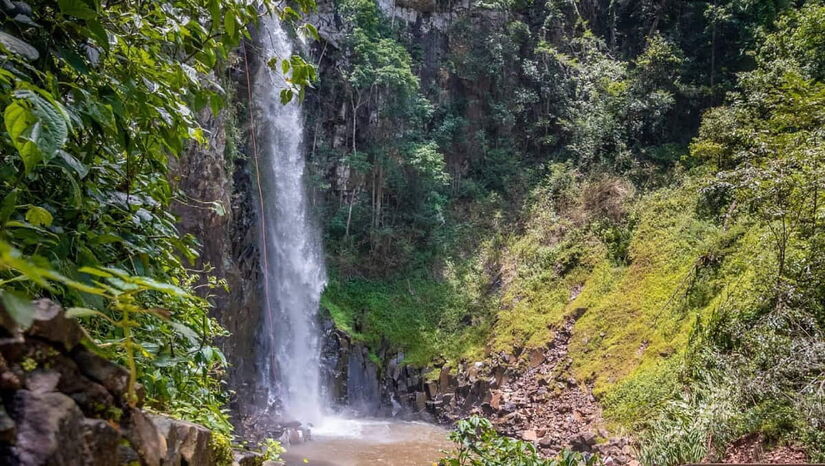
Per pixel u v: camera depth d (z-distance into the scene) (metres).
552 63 20.48
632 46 21.02
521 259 16.53
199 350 2.12
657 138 17.73
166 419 1.29
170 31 2.08
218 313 10.61
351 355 14.89
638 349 11.35
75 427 0.78
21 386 0.75
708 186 9.05
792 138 8.03
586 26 21.75
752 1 16.81
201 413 2.22
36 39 1.56
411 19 20.09
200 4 2.15
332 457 10.09
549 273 15.35
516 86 20.47
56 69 1.67
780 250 8.18
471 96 20.30
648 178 15.91
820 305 7.33
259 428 10.84
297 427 11.33
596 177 16.98
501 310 15.37
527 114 20.41
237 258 12.42
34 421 0.72
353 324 15.62
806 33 11.74
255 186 13.66
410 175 17.86
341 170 17.53
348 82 17.27
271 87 14.59
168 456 1.19
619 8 21.58
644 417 9.27
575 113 19.16
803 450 5.86
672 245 12.91
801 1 17.08
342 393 14.51
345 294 16.30
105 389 0.92
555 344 13.41
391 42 17.53
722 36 18.42
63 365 0.85
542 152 20.20
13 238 1.33
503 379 13.37
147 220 2.08
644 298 12.45
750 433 6.64
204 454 1.47
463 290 16.69
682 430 7.40
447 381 14.34
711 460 6.72
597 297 13.63
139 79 1.97
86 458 0.80
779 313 7.29
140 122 1.97
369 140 17.81
